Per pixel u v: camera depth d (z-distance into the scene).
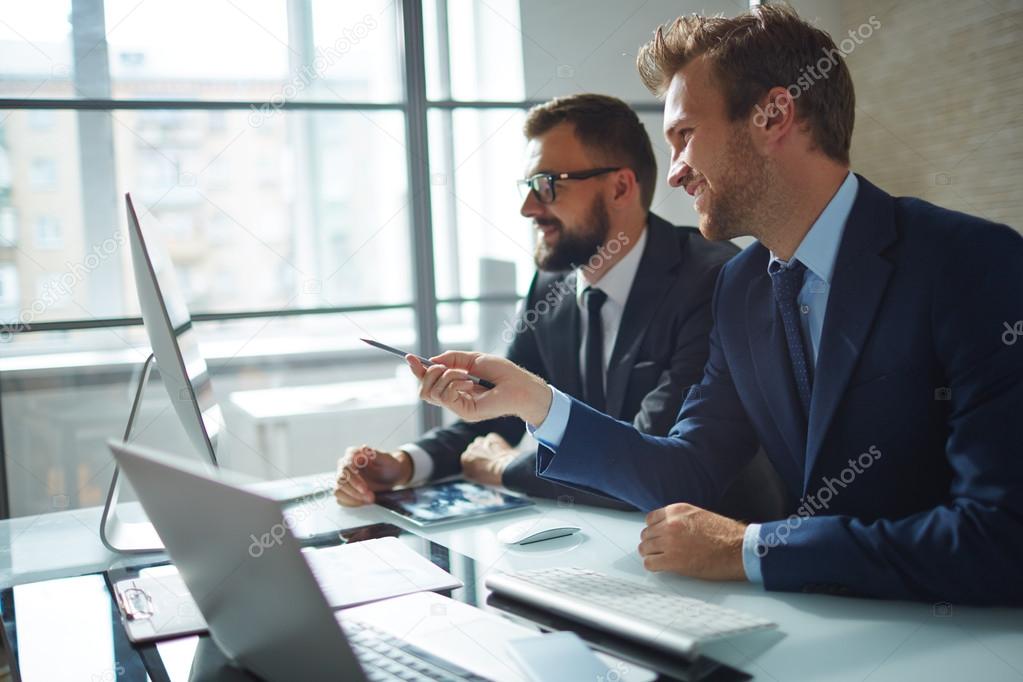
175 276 1.40
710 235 1.30
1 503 3.16
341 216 9.70
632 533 1.29
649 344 1.72
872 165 3.23
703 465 1.37
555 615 0.92
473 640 0.84
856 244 1.18
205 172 9.37
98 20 5.46
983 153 2.87
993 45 2.79
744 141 1.23
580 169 1.83
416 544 1.25
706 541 1.08
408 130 3.48
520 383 1.27
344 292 9.72
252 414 5.34
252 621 0.74
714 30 1.25
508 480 1.59
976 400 1.04
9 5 4.86
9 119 5.77
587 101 1.85
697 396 1.45
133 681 0.81
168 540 0.79
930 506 1.16
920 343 1.12
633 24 3.83
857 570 0.98
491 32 4.19
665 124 1.32
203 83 6.04
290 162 9.56
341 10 5.17
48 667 0.84
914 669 0.78
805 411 1.27
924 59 3.02
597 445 1.29
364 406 5.59
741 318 1.36
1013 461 0.99
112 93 5.63
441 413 3.73
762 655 0.82
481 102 3.58
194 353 1.28
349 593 1.00
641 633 0.83
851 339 1.16
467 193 4.72
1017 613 0.93
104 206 6.02
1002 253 1.08
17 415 5.09
